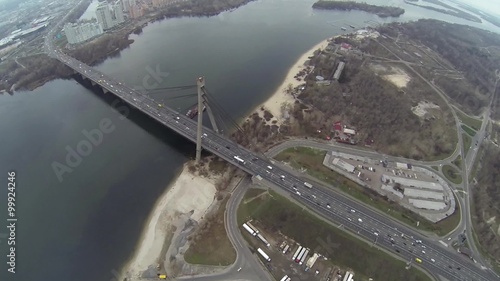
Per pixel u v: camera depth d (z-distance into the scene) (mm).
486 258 178625
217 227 191625
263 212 198125
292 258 176625
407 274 169000
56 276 171875
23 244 186000
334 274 169625
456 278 167750
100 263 178250
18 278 170125
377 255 175500
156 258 179750
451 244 184250
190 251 179750
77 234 192125
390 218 196125
